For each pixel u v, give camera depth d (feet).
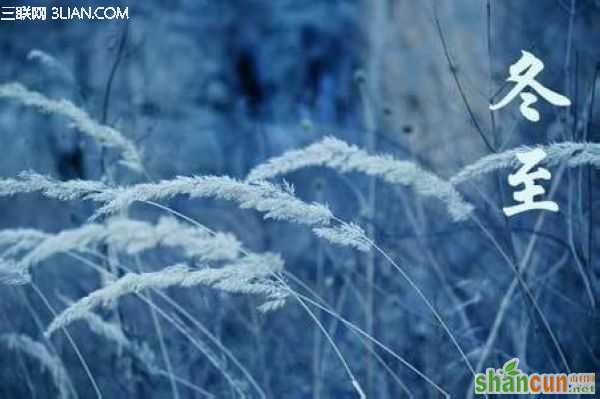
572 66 10.66
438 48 14.80
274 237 14.74
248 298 10.48
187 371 10.11
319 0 27.76
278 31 29.55
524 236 11.23
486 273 10.89
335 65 26.04
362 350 11.14
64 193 6.53
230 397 9.46
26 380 10.11
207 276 6.42
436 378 9.31
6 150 17.19
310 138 18.08
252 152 19.45
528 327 9.25
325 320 11.93
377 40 17.66
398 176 6.89
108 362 10.61
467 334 9.59
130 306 11.01
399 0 17.37
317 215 6.57
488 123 12.68
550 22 13.53
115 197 6.36
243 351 10.94
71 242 5.97
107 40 12.06
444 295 11.33
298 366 11.00
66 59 19.21
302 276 12.44
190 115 22.13
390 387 10.03
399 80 16.63
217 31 28.22
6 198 16.79
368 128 13.50
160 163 16.03
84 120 9.04
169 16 23.39
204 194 6.24
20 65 20.43
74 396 9.04
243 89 28.22
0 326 10.68
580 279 10.36
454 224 12.27
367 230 11.38
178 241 6.16
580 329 9.22
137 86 16.90
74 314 6.26
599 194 10.85
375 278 11.68
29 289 11.17
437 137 14.28
